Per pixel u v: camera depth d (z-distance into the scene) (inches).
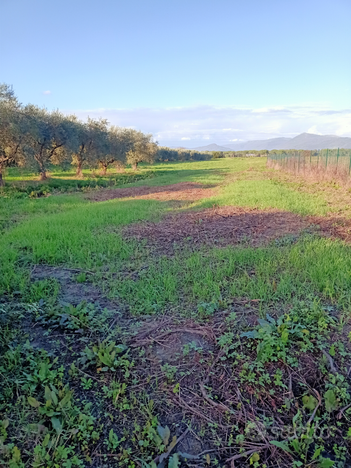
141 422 100.8
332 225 318.0
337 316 149.9
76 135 1038.4
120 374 122.0
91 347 138.8
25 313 168.1
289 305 162.1
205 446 93.2
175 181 983.0
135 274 221.5
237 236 307.7
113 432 97.8
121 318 162.2
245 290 182.7
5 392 111.3
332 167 741.3
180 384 116.3
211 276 200.1
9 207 512.1
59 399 107.9
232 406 106.1
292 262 217.3
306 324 143.2
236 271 215.0
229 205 474.6
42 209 495.5
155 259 251.1
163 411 105.2
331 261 209.9
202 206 478.9
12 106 778.2
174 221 387.5
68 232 321.7
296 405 104.1
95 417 103.0
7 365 125.0
